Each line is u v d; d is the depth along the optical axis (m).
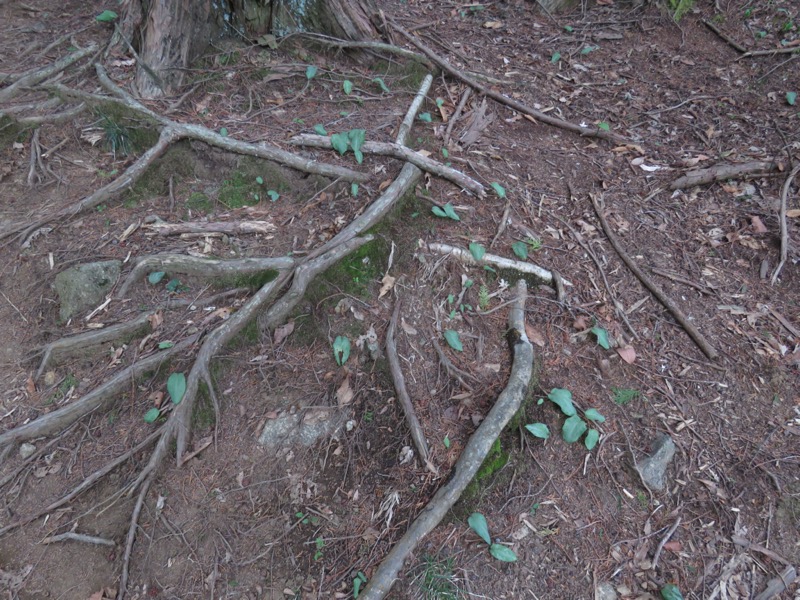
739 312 3.82
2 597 2.78
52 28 5.46
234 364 3.37
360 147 4.17
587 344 3.57
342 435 3.19
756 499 3.07
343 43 5.10
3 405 3.27
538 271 3.80
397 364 3.27
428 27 6.08
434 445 3.09
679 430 3.29
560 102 5.43
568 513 2.98
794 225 4.29
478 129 4.86
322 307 3.52
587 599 2.75
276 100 4.70
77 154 4.35
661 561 2.87
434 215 3.98
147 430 3.17
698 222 4.40
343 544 2.89
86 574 2.85
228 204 4.10
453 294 3.63
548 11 6.61
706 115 5.32
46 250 3.75
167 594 2.78
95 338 3.37
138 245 3.77
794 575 2.82
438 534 2.86
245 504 3.02
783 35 5.97
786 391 3.47
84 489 3.02
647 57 6.04
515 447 3.10
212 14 4.82
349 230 3.66
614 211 4.40
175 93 4.58
